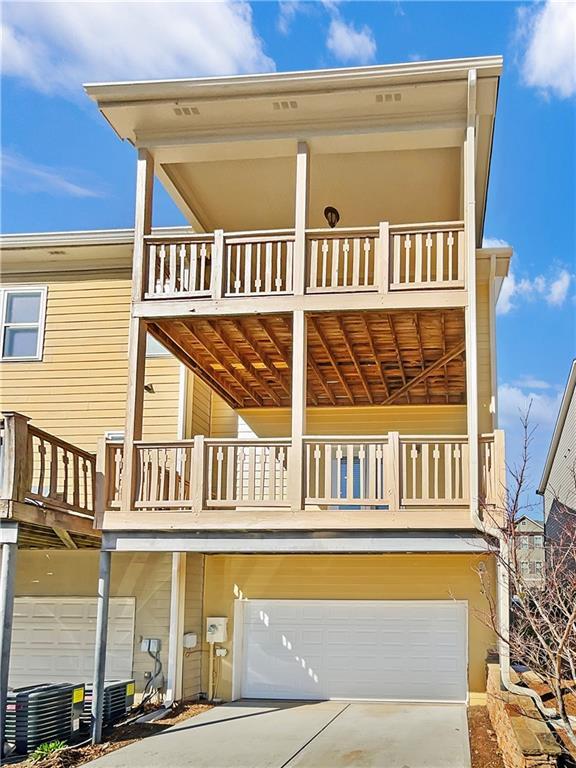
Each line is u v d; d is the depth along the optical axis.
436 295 9.34
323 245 9.82
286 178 11.28
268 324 10.12
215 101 9.75
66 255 13.17
